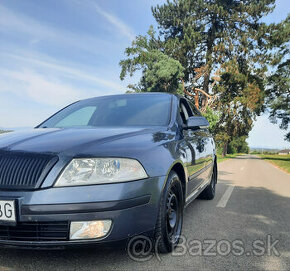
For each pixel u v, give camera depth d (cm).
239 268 244
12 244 214
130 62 3578
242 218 410
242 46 3812
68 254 260
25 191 212
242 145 13625
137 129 295
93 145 236
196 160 375
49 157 224
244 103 3819
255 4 3866
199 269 240
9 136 281
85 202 209
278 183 869
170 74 3347
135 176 226
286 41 3781
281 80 4097
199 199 562
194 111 488
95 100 416
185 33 3719
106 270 233
